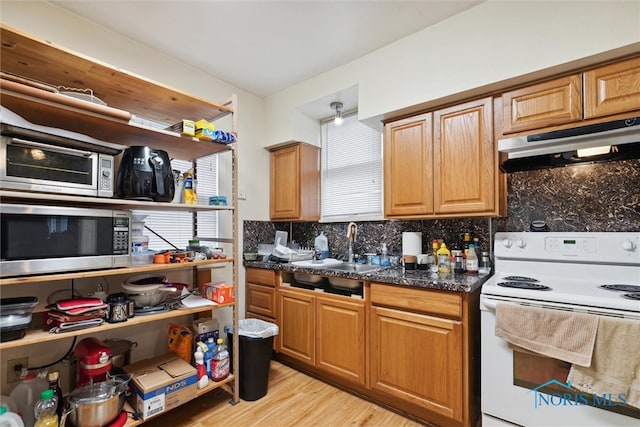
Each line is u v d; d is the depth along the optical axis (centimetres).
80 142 141
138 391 156
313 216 295
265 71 251
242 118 283
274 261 263
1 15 159
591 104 149
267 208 304
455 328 157
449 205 192
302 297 226
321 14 183
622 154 152
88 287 183
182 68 237
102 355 154
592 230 171
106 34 196
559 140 146
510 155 162
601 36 140
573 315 124
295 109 279
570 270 169
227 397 199
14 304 124
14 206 120
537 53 155
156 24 192
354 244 275
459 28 181
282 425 170
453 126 191
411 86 199
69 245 135
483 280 174
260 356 197
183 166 239
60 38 176
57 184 134
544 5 154
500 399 144
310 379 223
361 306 193
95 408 139
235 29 197
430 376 164
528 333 132
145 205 167
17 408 140
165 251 188
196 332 207
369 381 189
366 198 277
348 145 291
